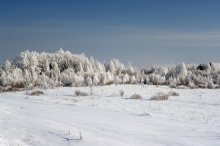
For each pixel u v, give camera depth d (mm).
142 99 28438
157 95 28828
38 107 20453
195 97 30891
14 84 46875
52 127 12188
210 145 9656
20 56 55438
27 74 49688
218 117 17031
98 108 21047
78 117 15602
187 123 14703
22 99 28531
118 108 21234
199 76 47812
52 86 44438
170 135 11211
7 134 10992
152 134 11320
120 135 10930
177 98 29734
